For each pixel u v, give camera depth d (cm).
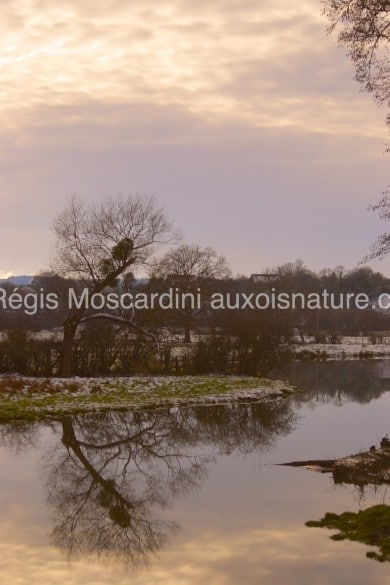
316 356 6525
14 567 1090
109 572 1066
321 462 1853
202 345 4241
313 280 12825
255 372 4297
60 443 2202
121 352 3978
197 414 2806
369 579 1002
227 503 1460
